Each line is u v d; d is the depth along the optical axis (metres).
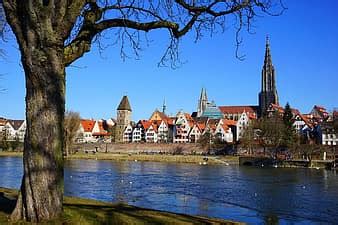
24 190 11.55
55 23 11.62
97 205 17.30
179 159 123.88
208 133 154.00
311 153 112.69
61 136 11.82
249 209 33.25
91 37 13.00
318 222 28.22
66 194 40.59
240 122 171.38
